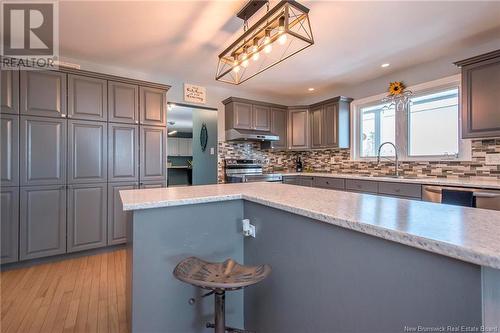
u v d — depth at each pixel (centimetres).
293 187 195
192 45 278
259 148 491
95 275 240
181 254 146
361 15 222
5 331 161
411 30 249
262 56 307
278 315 135
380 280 85
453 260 67
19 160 250
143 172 320
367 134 412
